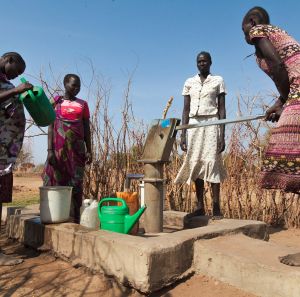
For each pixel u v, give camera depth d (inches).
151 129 162.4
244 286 112.6
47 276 131.5
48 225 155.2
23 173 1051.9
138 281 114.6
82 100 185.8
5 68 140.9
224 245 129.3
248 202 248.4
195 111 185.3
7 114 141.4
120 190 241.3
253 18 122.0
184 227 189.0
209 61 186.4
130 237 128.0
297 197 239.5
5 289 121.3
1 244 175.6
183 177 191.2
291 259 109.0
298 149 104.7
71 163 179.6
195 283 121.4
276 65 111.7
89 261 132.8
